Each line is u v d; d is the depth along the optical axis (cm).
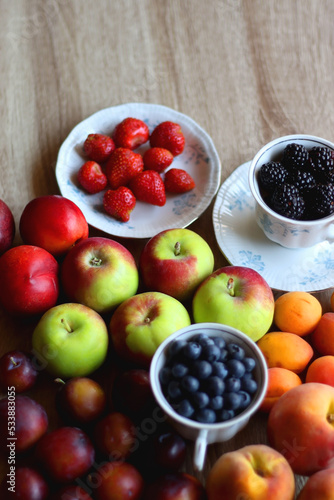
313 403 61
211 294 68
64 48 90
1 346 71
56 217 72
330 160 73
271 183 73
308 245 75
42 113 85
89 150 81
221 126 85
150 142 83
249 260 75
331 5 93
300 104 86
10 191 80
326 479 59
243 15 92
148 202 80
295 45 90
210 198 79
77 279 69
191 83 87
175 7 93
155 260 71
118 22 91
